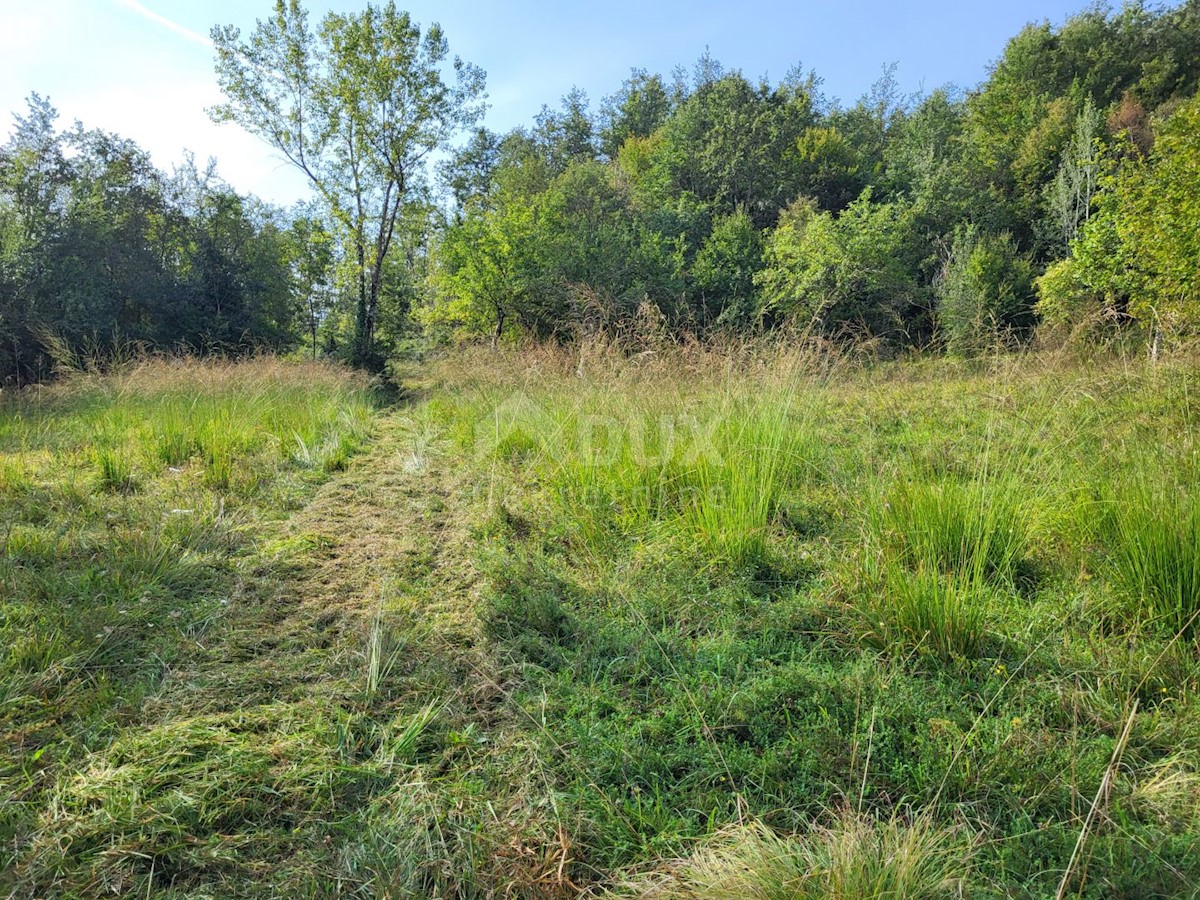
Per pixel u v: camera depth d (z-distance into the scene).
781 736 2.21
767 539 3.66
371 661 2.52
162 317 20.98
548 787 1.96
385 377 19.03
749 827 1.76
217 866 1.70
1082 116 20.20
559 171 38.25
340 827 1.84
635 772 2.05
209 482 5.09
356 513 4.66
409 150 21.42
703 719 2.23
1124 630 2.72
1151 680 2.34
